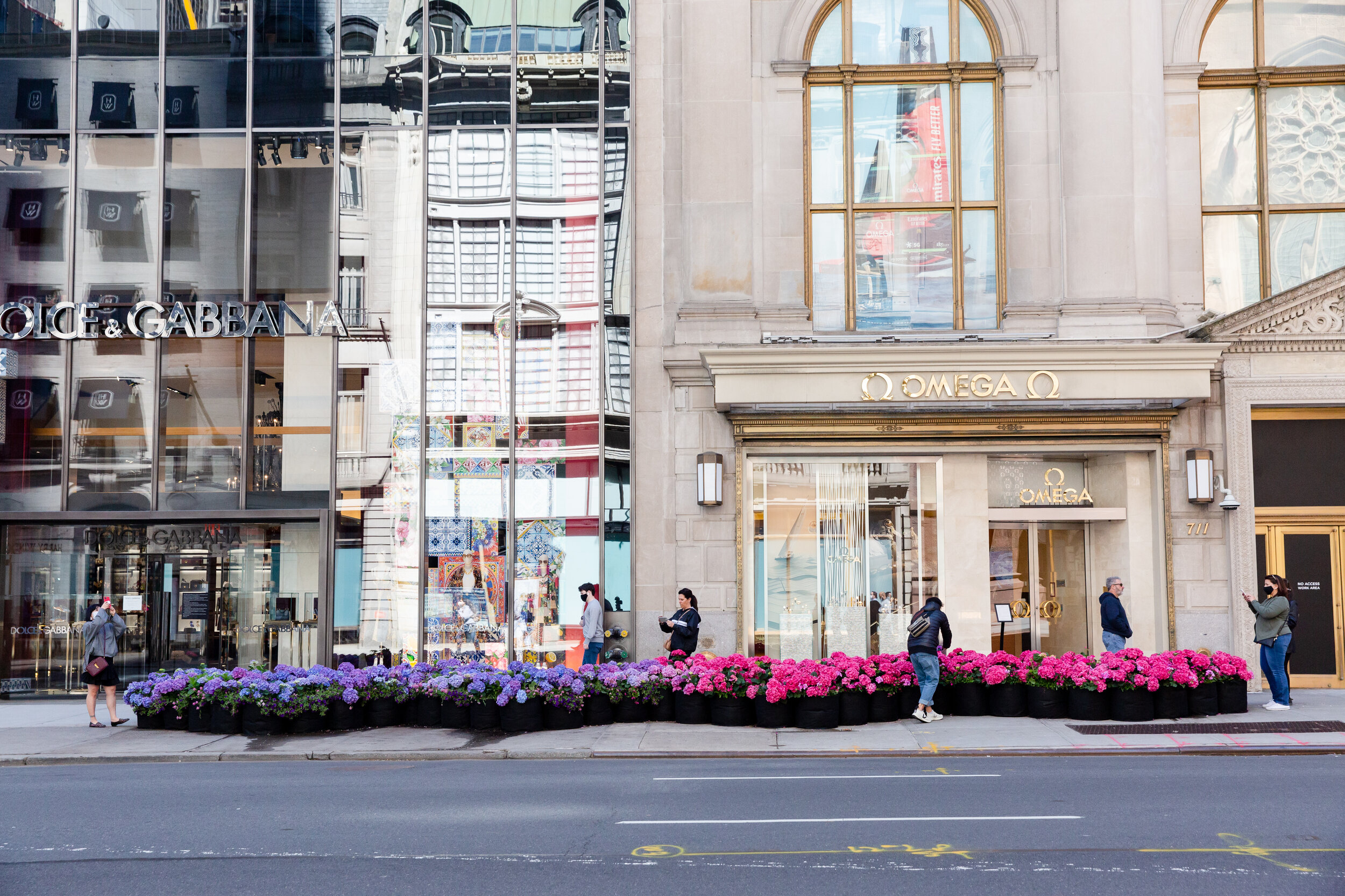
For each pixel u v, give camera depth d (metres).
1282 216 18.28
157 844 8.05
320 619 18.22
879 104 18.67
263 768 12.05
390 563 18.30
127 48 19.11
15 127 18.97
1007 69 18.27
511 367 18.45
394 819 8.88
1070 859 7.30
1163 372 16.70
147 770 11.98
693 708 14.48
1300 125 18.39
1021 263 18.06
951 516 17.78
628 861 7.38
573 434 18.28
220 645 18.47
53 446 18.56
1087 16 18.02
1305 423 17.77
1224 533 17.42
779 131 18.48
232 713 14.19
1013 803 9.17
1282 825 8.30
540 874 7.06
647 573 17.92
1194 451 17.19
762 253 18.34
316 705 14.02
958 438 17.61
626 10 18.84
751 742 12.98
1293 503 17.64
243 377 18.59
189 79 19.00
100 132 18.94
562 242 18.59
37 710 17.28
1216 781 10.20
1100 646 17.84
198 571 18.61
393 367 18.55
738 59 18.44
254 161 18.86
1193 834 8.00
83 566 18.66
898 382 16.95
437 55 18.94
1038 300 17.97
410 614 18.16
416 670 14.91
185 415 18.59
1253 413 17.72
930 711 14.12
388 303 18.64
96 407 18.62
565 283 18.53
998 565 18.05
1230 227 18.28
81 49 19.09
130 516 18.34
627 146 18.64
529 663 16.02
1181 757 11.95
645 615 17.84
